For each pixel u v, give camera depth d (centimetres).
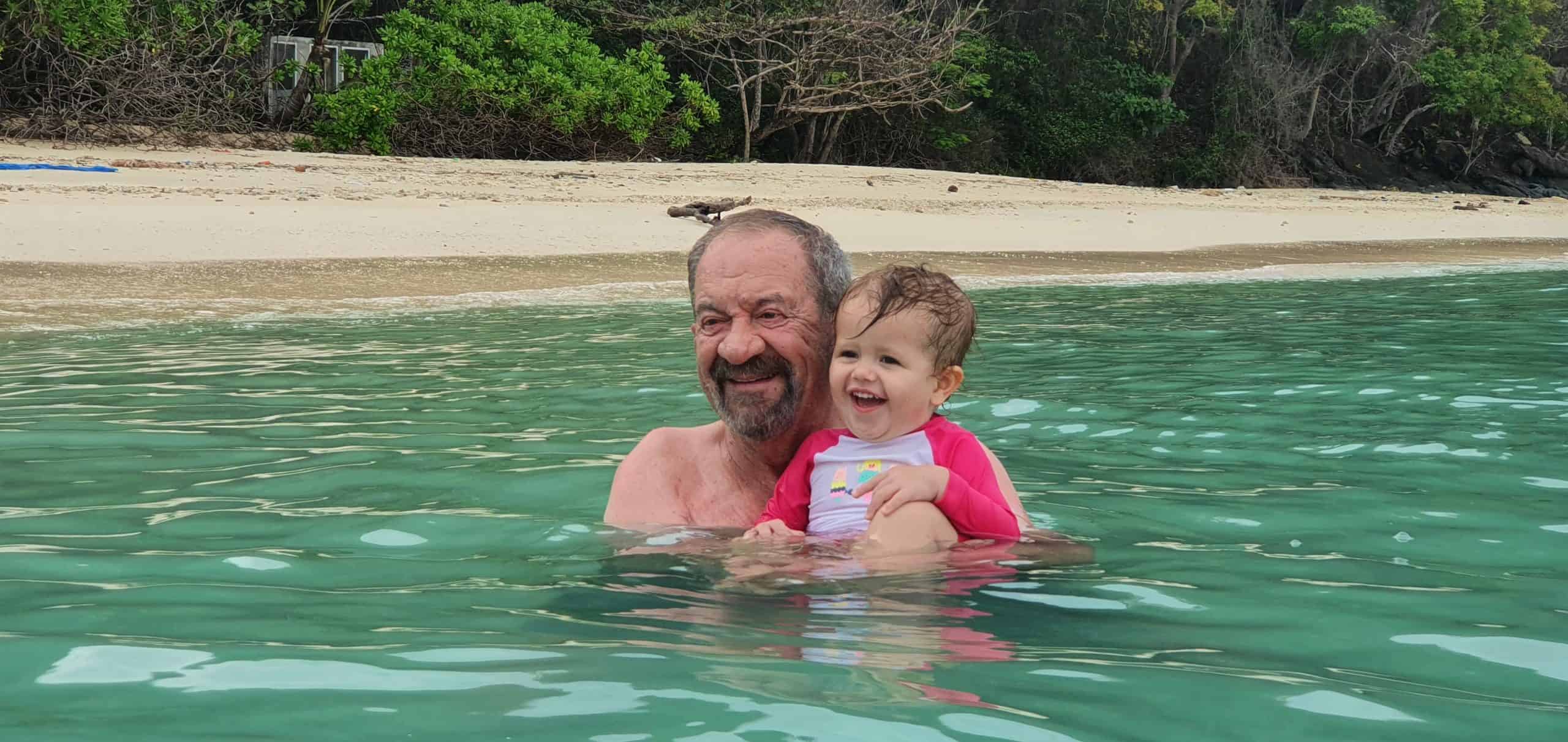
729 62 3603
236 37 2938
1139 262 1636
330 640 247
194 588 289
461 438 493
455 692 214
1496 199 3912
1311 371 689
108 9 2670
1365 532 351
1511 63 4900
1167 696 215
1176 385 636
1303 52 4950
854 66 3538
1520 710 212
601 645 242
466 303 1092
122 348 789
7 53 2752
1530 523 361
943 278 339
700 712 203
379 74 2938
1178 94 4816
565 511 371
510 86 3031
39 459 450
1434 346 805
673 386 630
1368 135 5397
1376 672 232
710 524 350
